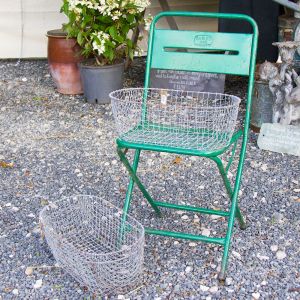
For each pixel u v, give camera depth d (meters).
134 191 3.41
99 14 4.80
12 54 6.77
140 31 6.34
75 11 4.70
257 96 4.16
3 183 3.55
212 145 2.41
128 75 5.91
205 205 3.23
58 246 2.52
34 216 3.14
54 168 3.76
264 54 5.04
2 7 6.53
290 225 2.99
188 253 2.74
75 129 4.46
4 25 6.61
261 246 2.80
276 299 2.40
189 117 2.73
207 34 2.72
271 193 3.35
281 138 3.92
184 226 3.01
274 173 3.61
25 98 5.26
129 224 2.66
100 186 3.49
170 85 5.01
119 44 4.96
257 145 4.03
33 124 4.59
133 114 2.61
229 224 2.58
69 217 3.01
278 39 5.00
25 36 6.71
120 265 2.42
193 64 2.76
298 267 2.62
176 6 6.54
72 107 4.98
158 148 2.38
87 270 2.40
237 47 2.68
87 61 5.12
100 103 5.04
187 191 3.40
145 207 3.22
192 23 6.66
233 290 2.47
